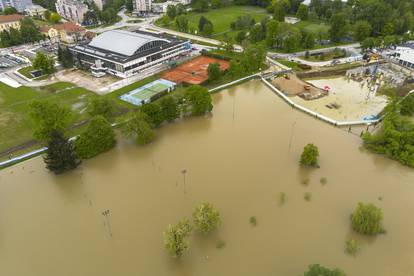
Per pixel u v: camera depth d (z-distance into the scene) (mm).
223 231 68562
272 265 61531
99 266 62125
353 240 63781
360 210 67062
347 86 137125
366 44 165750
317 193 78625
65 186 82938
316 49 176625
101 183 83375
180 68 154125
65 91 131375
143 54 151875
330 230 68688
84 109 116938
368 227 65812
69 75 147625
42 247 66312
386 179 83312
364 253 63875
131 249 65312
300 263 61844
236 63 142250
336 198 77000
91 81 141250
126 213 73750
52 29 199125
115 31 171875
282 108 119062
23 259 63906
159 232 68875
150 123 100562
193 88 108875
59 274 60812
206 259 62969
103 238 67812
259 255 63531
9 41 190875
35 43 199250
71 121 109375
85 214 73938
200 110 109812
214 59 165375
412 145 89375
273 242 66188
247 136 101875
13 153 93875
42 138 91750
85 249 65625
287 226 69688
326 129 105312
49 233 69438
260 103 123125
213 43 192125
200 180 83312
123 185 82500
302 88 131750
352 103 122438
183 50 174750
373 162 89750
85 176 86062
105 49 158375
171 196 78312
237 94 130625
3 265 62781
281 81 136750
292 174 85000
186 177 84500
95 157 92562
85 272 61000
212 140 100125
